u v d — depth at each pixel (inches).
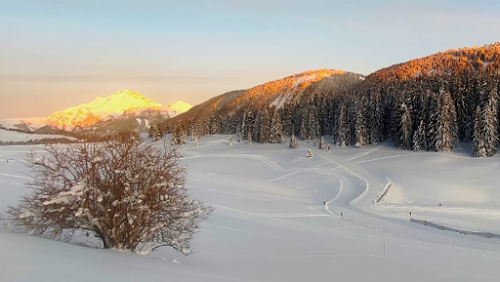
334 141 3848.4
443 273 602.2
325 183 2309.3
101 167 551.5
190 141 5024.6
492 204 1723.7
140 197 535.2
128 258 463.5
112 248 539.5
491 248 951.0
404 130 3095.5
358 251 833.5
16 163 3051.2
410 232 1207.6
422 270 620.4
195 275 410.6
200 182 2481.5
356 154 3186.5
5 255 327.9
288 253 781.9
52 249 401.4
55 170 531.8
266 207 1604.3
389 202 1815.9
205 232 993.5
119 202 525.7
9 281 253.9
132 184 547.5
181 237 585.0
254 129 4544.8
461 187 1978.3
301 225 1238.9
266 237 982.4
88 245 574.6
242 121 4862.2
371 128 3503.9
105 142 570.6
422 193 1953.7
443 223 1373.0
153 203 552.7
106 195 537.6
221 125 5718.5
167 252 671.1
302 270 585.0
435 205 1716.3
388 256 766.5
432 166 2466.8
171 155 640.4
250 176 2812.5
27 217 521.0
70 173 548.1
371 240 1010.1
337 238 1034.7
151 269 398.9
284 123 4658.0
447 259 776.3
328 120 4315.9
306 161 3102.9
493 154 2576.3
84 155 548.7
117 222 543.2
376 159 2896.2
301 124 4429.1
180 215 574.9
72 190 498.0
